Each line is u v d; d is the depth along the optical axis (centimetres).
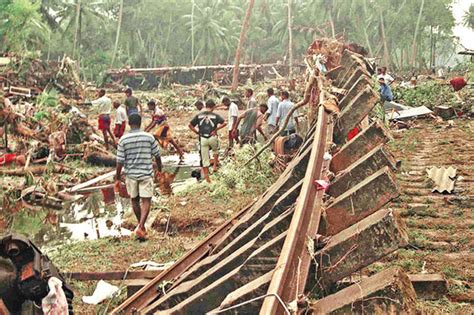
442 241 608
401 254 561
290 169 660
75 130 1777
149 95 4075
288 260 323
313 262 339
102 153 1628
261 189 1046
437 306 434
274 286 295
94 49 7675
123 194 1135
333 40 1648
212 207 949
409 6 8075
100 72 6525
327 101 865
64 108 1964
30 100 2405
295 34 7788
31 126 1723
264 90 3431
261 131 1449
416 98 2275
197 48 8344
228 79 5038
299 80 2753
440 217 711
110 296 566
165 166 1598
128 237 809
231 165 1133
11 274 301
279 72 5188
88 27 7000
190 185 1162
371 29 8325
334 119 800
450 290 466
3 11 4506
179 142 2041
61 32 6375
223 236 599
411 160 1130
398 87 2441
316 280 333
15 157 1470
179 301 447
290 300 303
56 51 7512
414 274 491
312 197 438
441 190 840
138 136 815
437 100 2173
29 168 1384
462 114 1930
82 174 1357
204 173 1202
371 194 387
